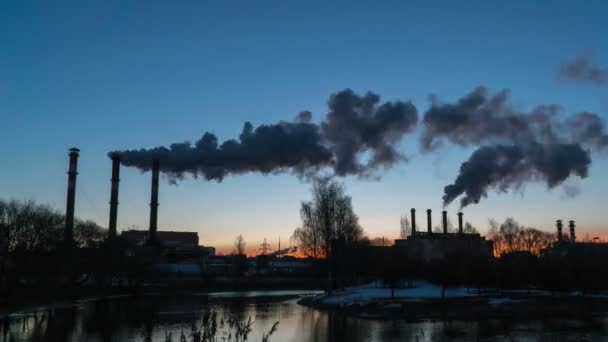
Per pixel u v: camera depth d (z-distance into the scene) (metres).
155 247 150.25
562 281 83.06
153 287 146.62
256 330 53.75
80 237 138.12
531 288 98.50
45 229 96.69
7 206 90.88
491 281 91.00
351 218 112.19
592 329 49.75
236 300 106.25
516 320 57.34
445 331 50.31
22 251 87.88
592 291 87.06
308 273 175.25
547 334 46.78
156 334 52.28
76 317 70.19
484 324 54.81
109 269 126.62
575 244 151.88
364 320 61.97
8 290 86.44
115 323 62.38
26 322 64.38
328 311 76.19
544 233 182.25
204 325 32.72
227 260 198.62
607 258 113.38
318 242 109.50
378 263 118.00
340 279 120.50
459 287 98.81
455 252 126.56
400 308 70.19
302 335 50.00
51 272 99.56
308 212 114.38
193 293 135.12
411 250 147.00
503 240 175.00
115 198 141.75
